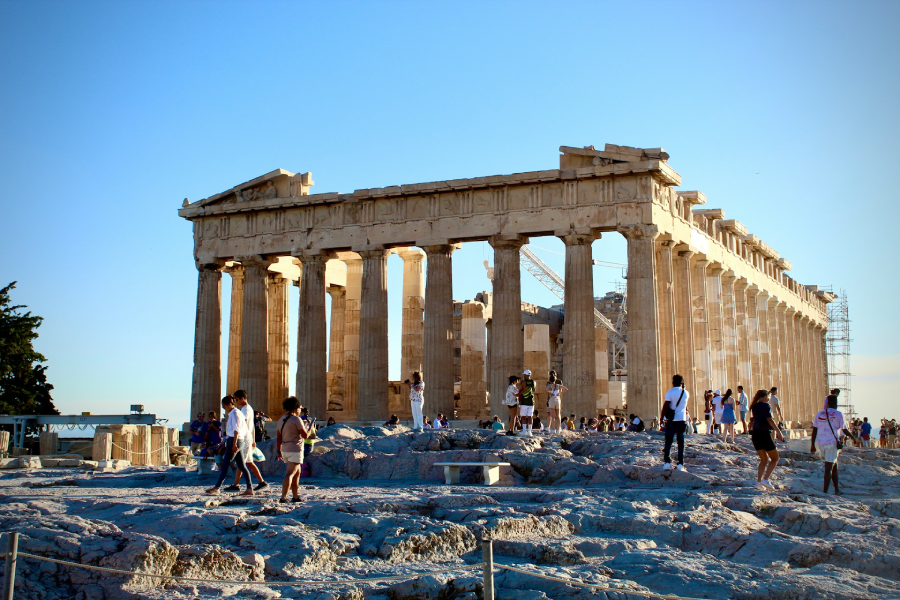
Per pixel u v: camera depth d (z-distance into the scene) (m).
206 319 67.56
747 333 74.12
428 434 39.31
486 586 13.28
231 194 68.00
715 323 67.69
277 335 72.31
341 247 63.47
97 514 22.25
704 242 65.06
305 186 66.19
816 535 22.27
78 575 16.88
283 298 72.94
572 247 57.12
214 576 17.56
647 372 54.56
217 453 31.92
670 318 58.31
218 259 67.69
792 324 91.75
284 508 22.69
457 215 60.34
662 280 58.69
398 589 17.42
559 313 98.12
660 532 21.84
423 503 23.55
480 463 32.38
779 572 18.91
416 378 43.16
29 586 16.44
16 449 59.38
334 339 78.31
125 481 36.84
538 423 49.59
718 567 19.41
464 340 72.06
